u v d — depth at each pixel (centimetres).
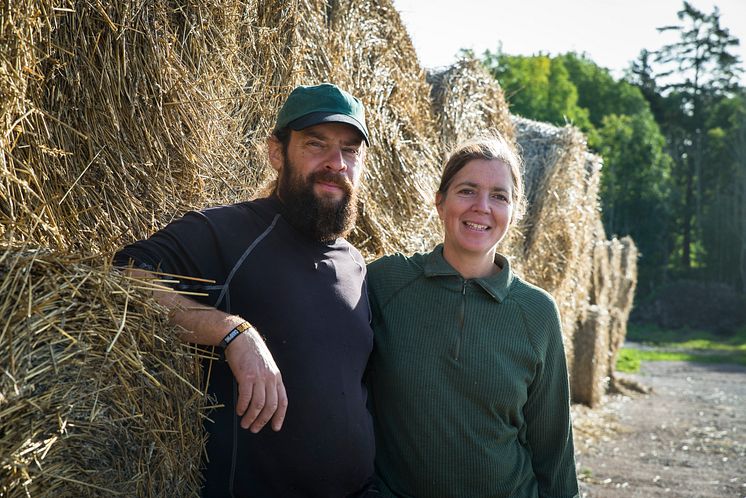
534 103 4094
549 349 263
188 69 273
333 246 244
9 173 196
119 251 213
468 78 507
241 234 227
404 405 254
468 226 256
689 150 5556
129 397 187
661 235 4441
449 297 257
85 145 232
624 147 4506
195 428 210
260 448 218
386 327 261
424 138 428
